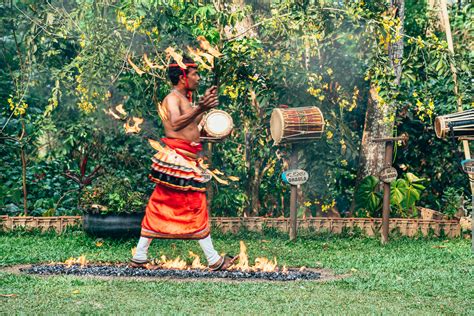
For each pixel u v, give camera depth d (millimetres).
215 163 13922
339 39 13461
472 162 10461
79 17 12086
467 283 7922
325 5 12297
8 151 13648
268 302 6660
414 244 11906
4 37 13805
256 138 13734
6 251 10008
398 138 11859
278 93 13266
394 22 12062
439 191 14672
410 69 12602
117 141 13352
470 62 12820
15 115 12523
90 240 11125
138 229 11062
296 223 12062
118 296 6754
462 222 12969
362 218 12781
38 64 12680
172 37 12438
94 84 11828
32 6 12445
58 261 9273
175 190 8125
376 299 6934
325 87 13023
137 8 11203
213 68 12133
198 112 7941
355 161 14516
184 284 7422
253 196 13930
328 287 7496
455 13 15031
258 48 12141
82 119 13023
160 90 12523
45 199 13734
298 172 11977
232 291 7086
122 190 11086
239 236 12312
